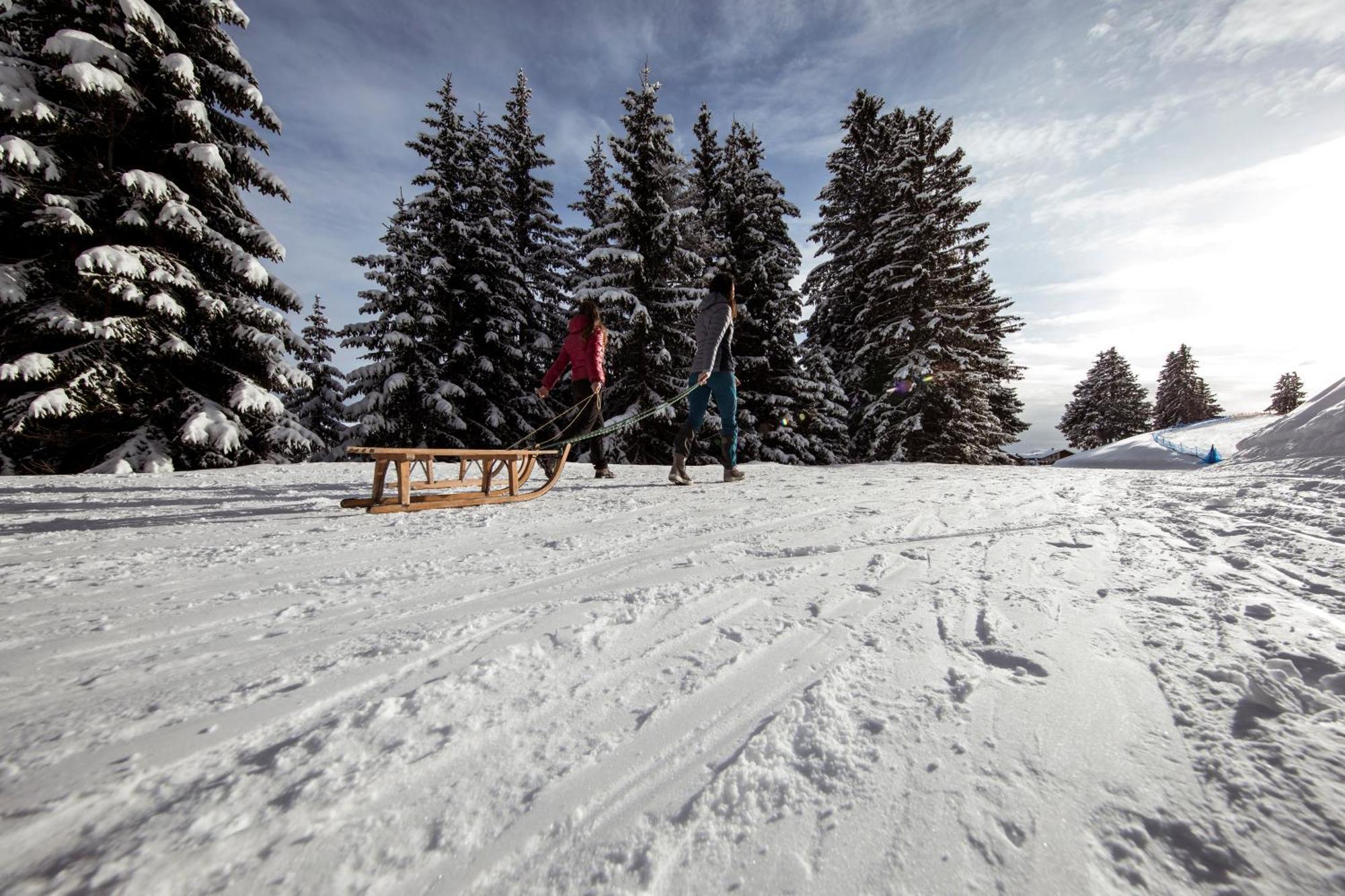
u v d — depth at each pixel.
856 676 1.13
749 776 0.83
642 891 0.63
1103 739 0.88
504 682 1.14
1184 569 1.83
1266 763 0.80
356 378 17.27
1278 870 0.62
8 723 0.98
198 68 11.17
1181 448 18.25
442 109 19.80
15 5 9.66
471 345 18.55
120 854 0.67
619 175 16.84
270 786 0.80
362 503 3.49
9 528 3.06
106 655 1.32
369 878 0.65
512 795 0.79
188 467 10.51
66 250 9.73
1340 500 2.83
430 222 19.23
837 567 2.00
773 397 17.95
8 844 0.68
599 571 2.04
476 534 2.81
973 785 0.78
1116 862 0.64
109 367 9.37
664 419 16.31
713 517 3.19
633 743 0.92
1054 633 1.31
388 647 1.34
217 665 1.25
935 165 23.61
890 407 19.38
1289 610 1.41
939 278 19.89
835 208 26.11
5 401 9.28
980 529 2.65
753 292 18.12
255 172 12.05
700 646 1.32
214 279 11.16
